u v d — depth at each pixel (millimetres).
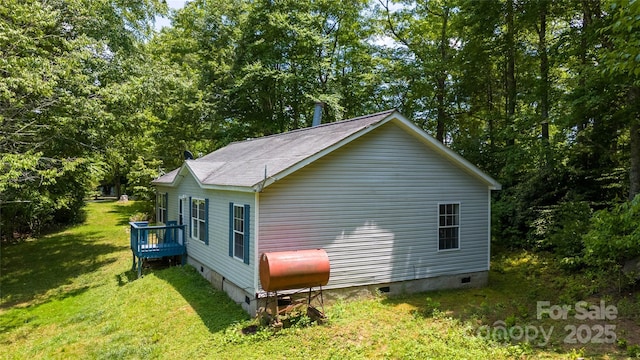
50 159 13875
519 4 15836
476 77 19844
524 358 6578
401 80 22656
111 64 16375
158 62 19750
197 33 26859
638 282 9266
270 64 23719
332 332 7945
